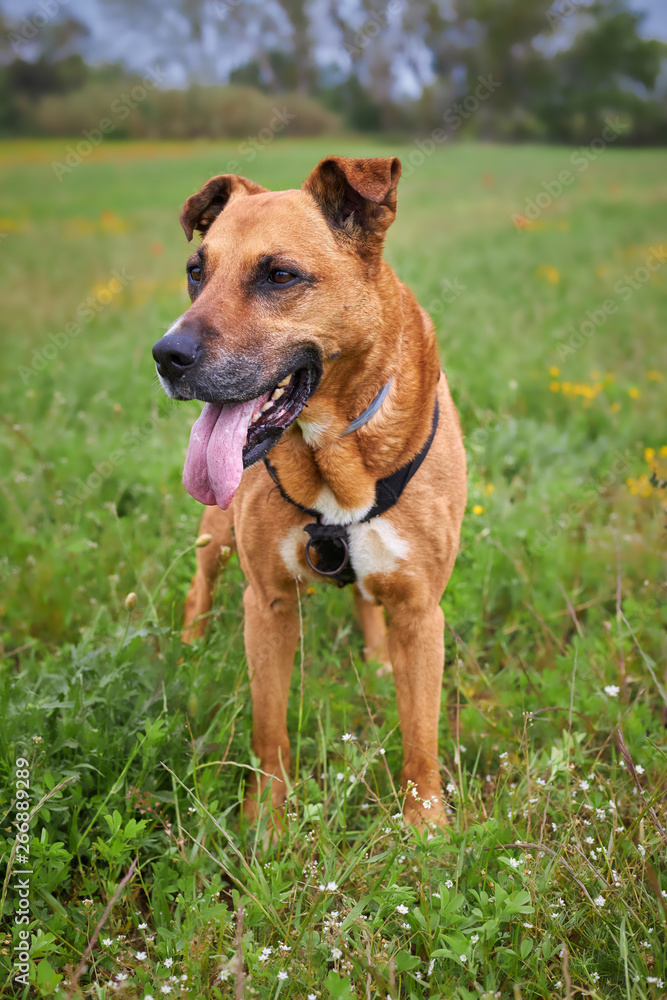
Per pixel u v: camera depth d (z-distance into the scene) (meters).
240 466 2.54
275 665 2.92
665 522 4.14
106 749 2.62
